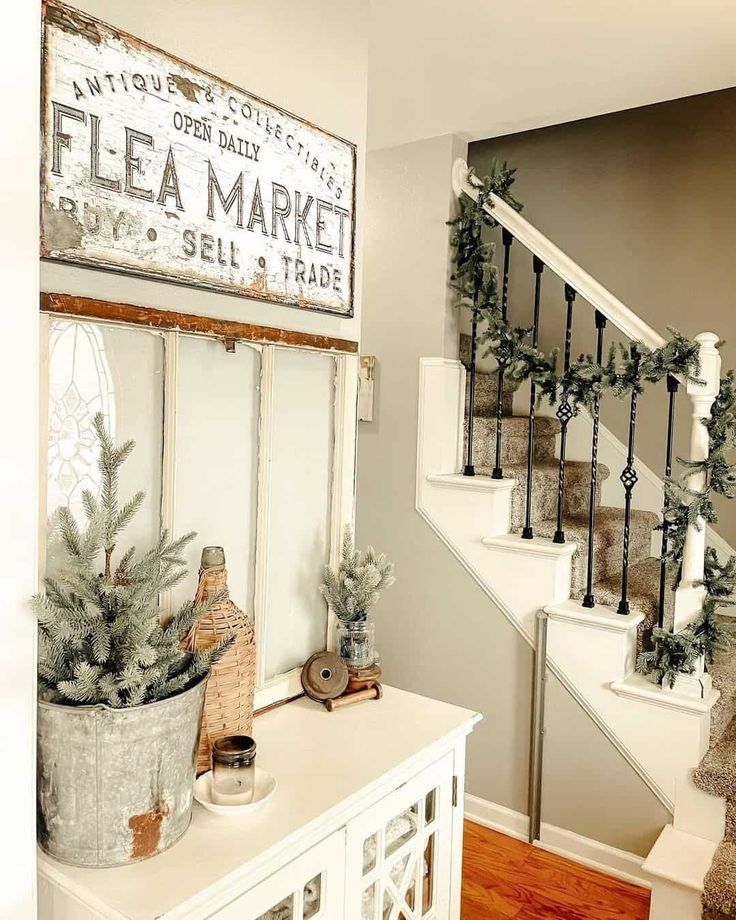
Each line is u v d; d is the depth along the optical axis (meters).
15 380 0.93
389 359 2.94
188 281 1.29
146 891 0.97
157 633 1.09
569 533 2.71
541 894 2.25
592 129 3.45
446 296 2.80
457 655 2.77
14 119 0.90
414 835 1.43
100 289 1.19
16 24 0.90
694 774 2.17
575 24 2.02
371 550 1.72
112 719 0.98
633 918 2.14
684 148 3.22
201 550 1.40
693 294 3.22
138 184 1.20
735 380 2.53
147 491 1.29
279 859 1.09
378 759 1.35
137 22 1.22
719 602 2.26
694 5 1.91
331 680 1.59
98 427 1.10
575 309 3.55
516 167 3.67
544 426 3.39
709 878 1.91
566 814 2.50
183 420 1.35
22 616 0.95
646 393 3.32
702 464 2.19
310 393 1.64
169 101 1.24
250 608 1.51
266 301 1.46
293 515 1.61
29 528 0.96
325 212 1.59
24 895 0.96
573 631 2.45
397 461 2.91
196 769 1.19
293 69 1.53
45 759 1.01
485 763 2.70
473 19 2.01
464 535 2.73
